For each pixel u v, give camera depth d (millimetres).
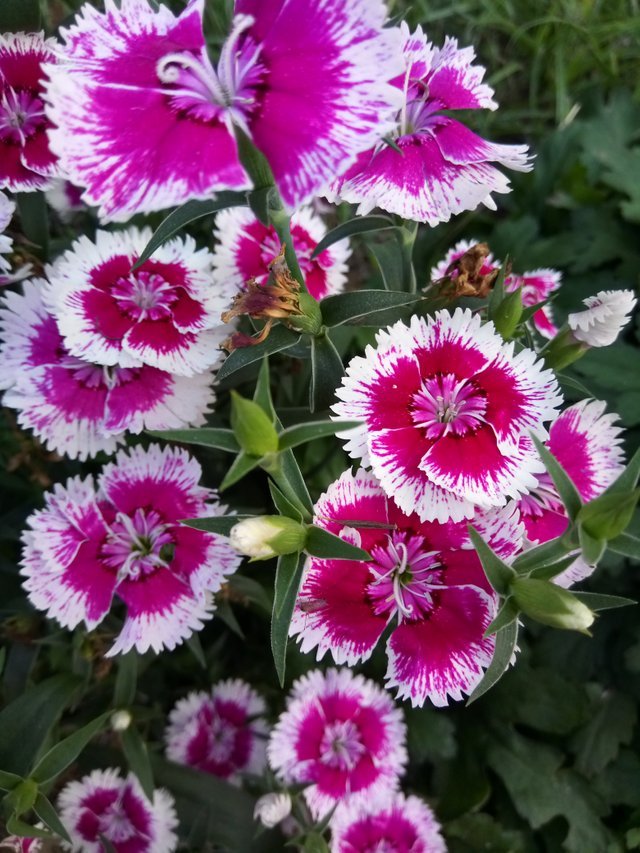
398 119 131
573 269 238
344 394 121
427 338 125
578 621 102
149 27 110
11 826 131
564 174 256
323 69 101
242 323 166
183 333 147
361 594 125
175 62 106
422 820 175
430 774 205
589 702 191
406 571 127
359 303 123
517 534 123
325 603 123
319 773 167
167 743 177
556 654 201
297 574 111
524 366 125
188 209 113
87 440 149
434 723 192
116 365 150
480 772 194
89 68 104
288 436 103
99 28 108
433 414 126
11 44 143
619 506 98
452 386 126
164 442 171
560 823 197
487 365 125
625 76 304
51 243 173
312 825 160
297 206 96
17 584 187
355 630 124
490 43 310
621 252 241
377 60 98
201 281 151
